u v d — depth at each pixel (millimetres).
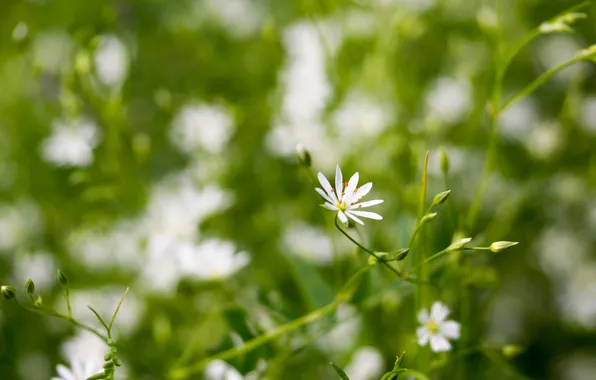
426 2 415
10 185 408
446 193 286
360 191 288
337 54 406
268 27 397
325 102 397
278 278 373
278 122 396
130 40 417
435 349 303
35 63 383
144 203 382
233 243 375
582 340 387
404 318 351
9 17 432
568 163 401
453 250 291
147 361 359
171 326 362
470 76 414
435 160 379
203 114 392
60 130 379
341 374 280
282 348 326
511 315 385
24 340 377
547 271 396
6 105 424
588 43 436
